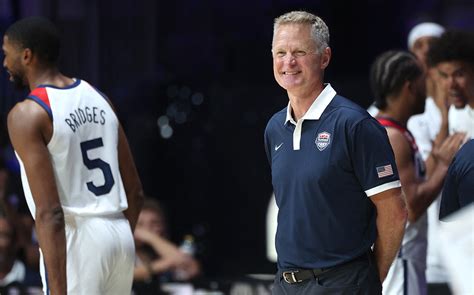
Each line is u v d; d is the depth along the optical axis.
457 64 13.48
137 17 23.91
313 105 10.33
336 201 10.23
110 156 12.34
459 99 13.59
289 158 10.46
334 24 24.89
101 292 12.09
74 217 11.96
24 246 17.73
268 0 25.05
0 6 22.53
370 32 24.81
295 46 10.27
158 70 24.47
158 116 24.55
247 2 25.06
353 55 24.94
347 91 24.66
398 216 10.24
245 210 24.58
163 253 17.72
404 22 24.62
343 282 10.29
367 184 10.16
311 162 10.24
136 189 12.90
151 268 17.45
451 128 14.88
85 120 12.09
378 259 10.56
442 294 15.04
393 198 10.19
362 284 10.30
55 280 11.52
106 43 23.52
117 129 12.59
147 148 24.50
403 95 13.11
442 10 24.33
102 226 12.05
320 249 10.33
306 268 10.41
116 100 23.72
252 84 24.94
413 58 13.27
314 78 10.32
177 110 24.66
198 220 24.72
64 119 11.82
